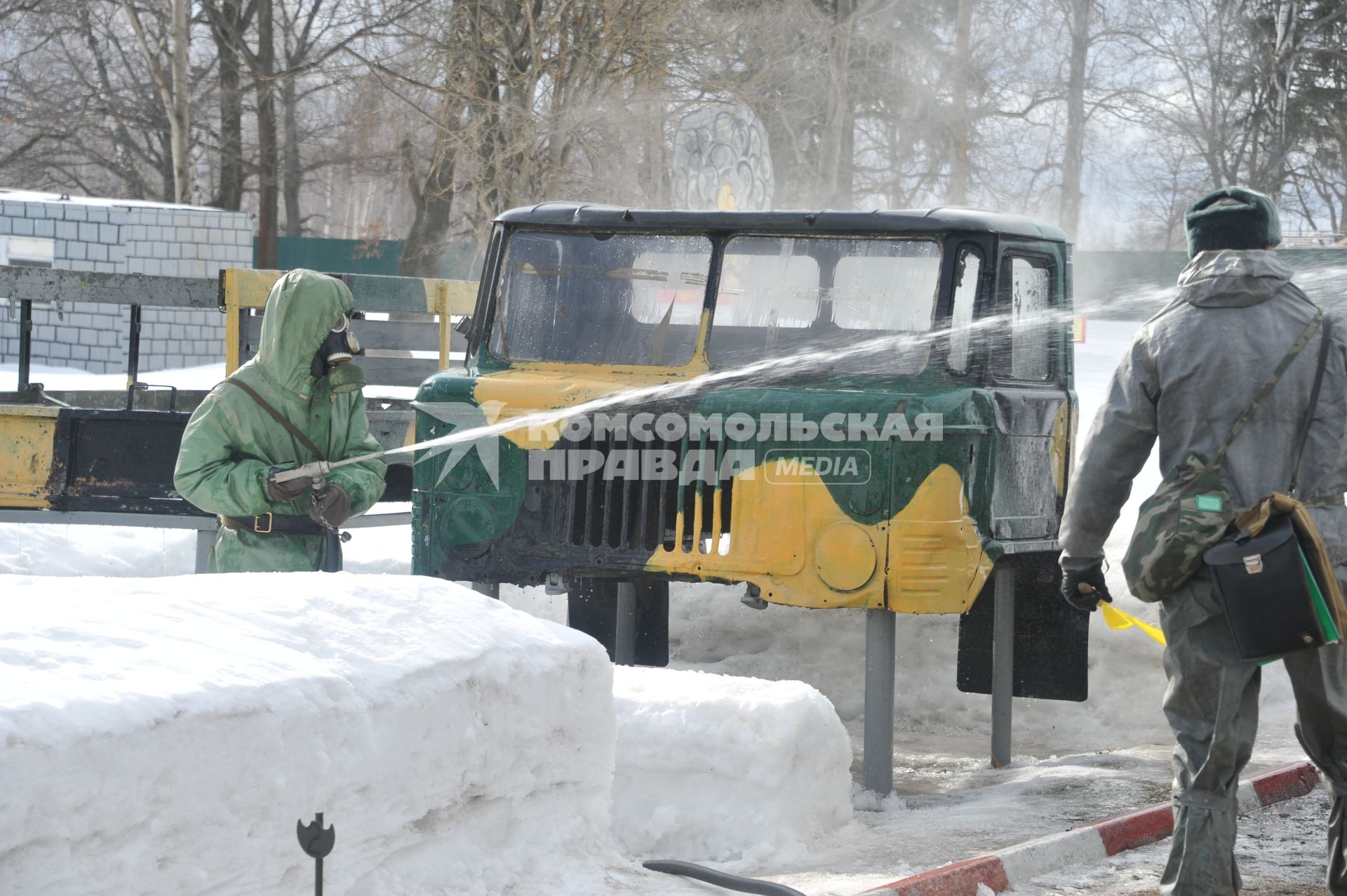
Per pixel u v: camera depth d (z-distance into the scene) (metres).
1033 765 6.29
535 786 3.54
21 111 39.56
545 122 20.58
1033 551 6.05
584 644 3.69
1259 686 3.69
